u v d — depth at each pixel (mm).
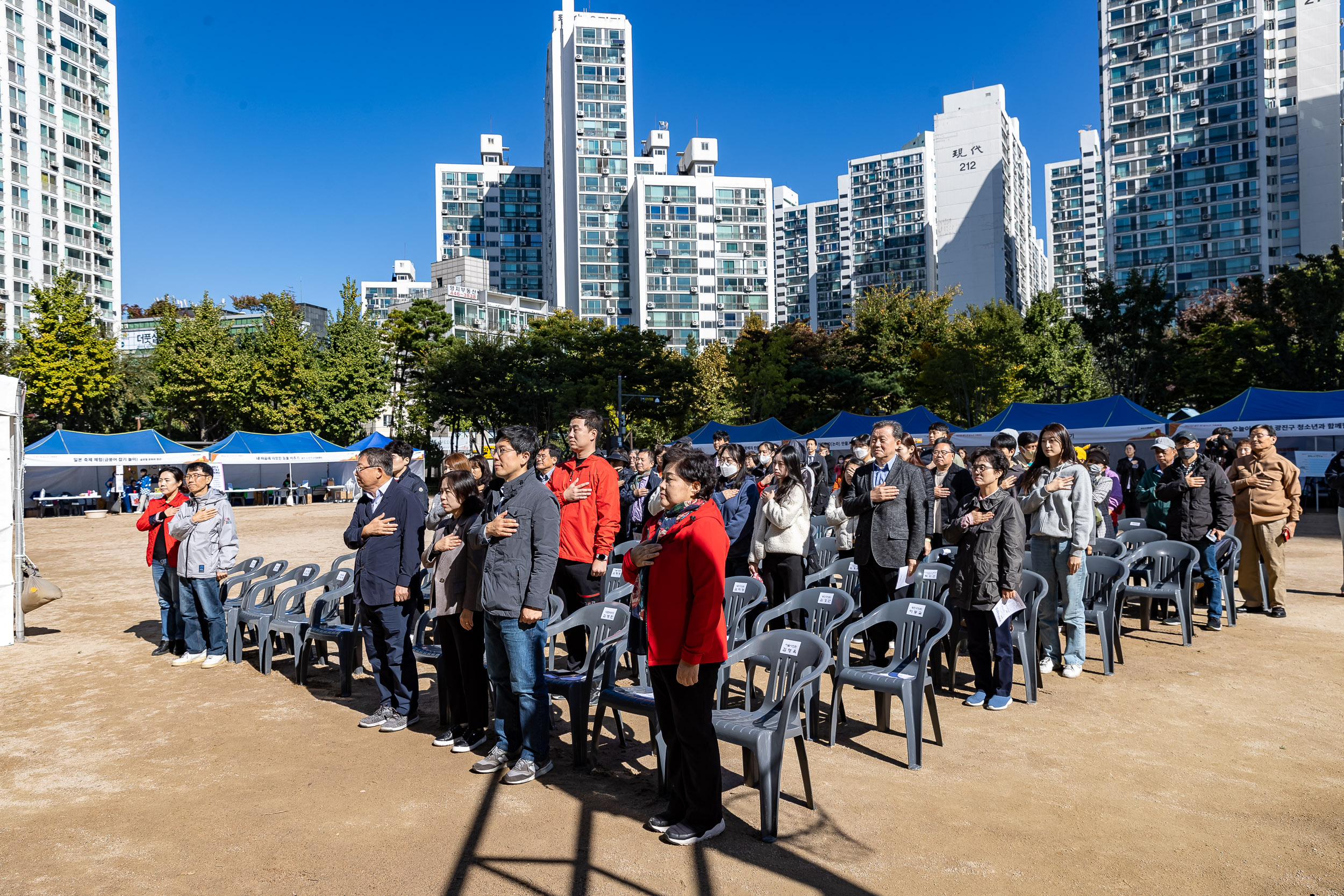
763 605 6602
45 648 8016
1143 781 4129
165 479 7828
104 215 67500
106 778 4457
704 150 100375
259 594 8156
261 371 44719
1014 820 3703
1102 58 82188
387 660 5238
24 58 60156
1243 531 8508
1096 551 7477
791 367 46812
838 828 3639
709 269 92688
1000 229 89750
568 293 96625
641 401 44844
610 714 5715
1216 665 6344
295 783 4320
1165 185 78250
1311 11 73750
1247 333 30781
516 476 4398
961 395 38844
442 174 106688
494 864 3359
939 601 6117
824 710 5535
